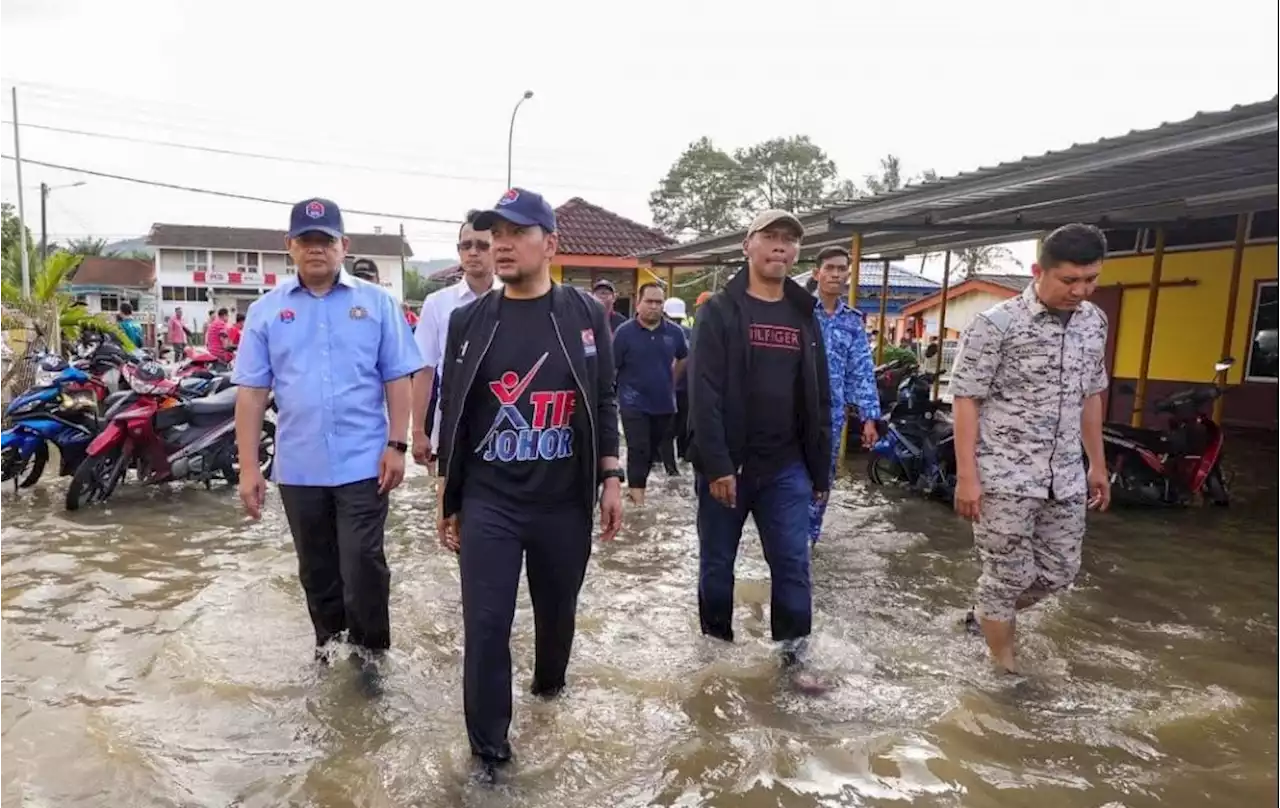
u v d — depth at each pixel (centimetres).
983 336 342
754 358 359
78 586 457
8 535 562
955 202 742
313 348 339
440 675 355
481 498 291
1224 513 678
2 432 705
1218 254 1188
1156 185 702
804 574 367
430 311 470
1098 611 446
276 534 577
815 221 891
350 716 317
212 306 4969
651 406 678
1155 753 299
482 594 282
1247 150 538
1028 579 352
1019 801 270
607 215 1964
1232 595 475
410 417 383
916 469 741
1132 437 709
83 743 291
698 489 384
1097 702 337
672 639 393
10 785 265
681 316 1016
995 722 318
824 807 266
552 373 291
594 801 267
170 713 316
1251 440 1070
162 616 414
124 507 652
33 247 3484
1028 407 341
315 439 338
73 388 716
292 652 373
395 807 261
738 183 4981
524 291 297
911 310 2388
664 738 305
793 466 369
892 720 320
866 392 517
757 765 287
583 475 295
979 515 354
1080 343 340
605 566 513
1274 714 329
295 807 261
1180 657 386
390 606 433
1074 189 718
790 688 344
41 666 354
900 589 477
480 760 281
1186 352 1234
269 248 5328
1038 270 337
